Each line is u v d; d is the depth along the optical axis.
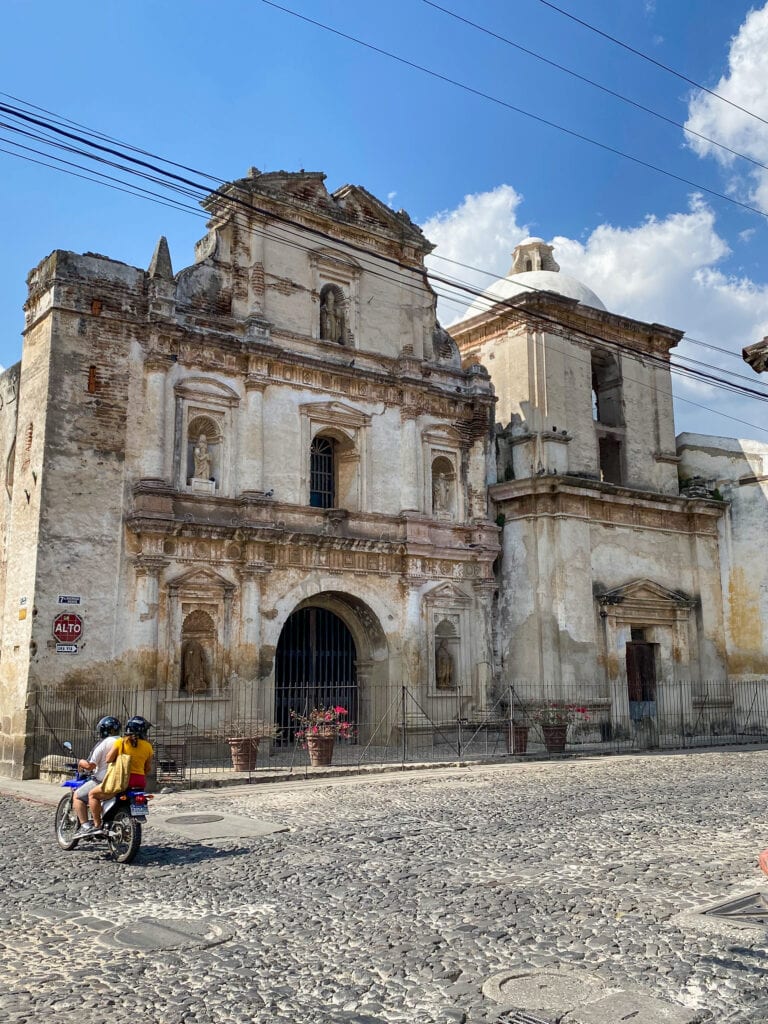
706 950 8.35
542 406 34.97
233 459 28.12
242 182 29.17
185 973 7.91
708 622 37.94
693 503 38.03
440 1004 7.16
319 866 12.07
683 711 36.38
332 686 28.12
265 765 24.69
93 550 24.72
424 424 33.00
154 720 24.84
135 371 26.23
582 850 12.93
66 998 7.31
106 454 25.34
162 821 15.74
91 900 10.40
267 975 7.84
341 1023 6.80
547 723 28.88
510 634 34.12
